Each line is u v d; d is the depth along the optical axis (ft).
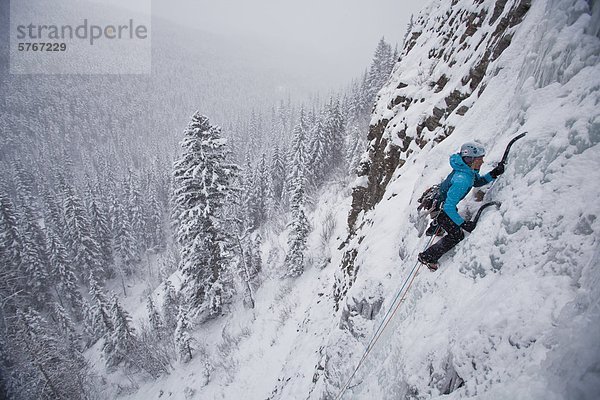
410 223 18.93
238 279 79.15
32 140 433.89
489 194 11.39
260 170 163.32
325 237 66.85
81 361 87.97
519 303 7.50
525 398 5.85
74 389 72.02
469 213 11.99
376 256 21.76
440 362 9.39
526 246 8.48
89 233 154.71
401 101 33.94
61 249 137.28
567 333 5.89
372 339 17.38
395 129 31.91
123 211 179.52
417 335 11.34
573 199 7.85
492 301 8.39
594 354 5.17
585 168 8.05
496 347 7.47
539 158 9.54
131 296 167.53
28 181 260.83
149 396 64.95
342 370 19.93
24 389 68.74
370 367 15.84
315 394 25.00
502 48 19.52
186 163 58.44
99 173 323.16
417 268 15.01
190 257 61.98
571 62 10.04
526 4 18.33
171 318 87.10
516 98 12.78
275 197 164.45
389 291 18.22
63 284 136.36
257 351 49.93
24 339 72.08
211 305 64.90
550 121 9.76
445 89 25.85
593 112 8.36
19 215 159.22
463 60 25.14
